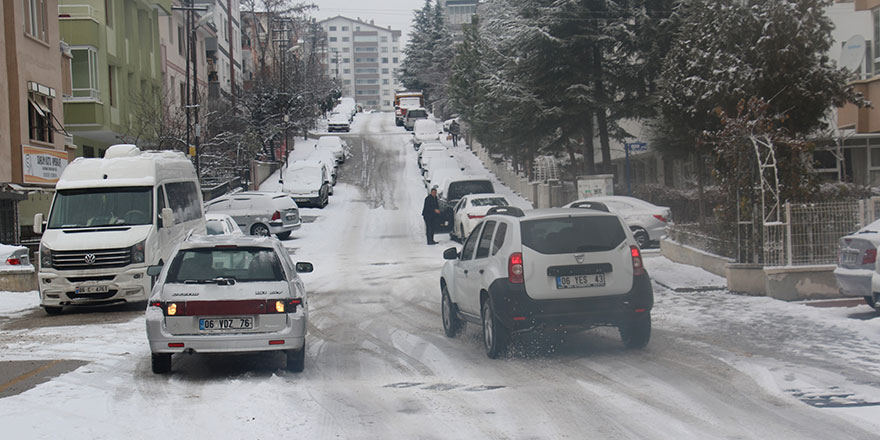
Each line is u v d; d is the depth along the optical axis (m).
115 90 35.25
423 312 14.10
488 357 9.70
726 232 15.73
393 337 11.50
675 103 23.34
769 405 6.93
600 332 11.17
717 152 15.48
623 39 31.75
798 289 13.19
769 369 8.34
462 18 168.12
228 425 6.64
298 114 70.69
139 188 16.17
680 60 23.66
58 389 8.16
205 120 45.97
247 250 9.30
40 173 26.38
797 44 18.95
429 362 9.53
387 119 108.88
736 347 9.61
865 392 7.28
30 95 26.44
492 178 54.16
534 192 38.00
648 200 29.52
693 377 8.12
